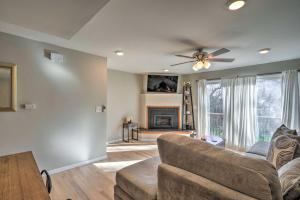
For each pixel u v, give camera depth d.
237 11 1.75
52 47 2.85
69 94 3.10
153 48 2.99
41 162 2.77
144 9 1.72
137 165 2.00
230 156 1.01
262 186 0.83
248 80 4.35
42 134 2.78
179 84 6.05
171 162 1.29
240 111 4.46
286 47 2.93
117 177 1.80
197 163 1.11
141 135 5.47
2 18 1.63
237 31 2.26
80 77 3.25
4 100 2.39
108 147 4.64
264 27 2.14
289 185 1.04
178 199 1.14
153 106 5.88
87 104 3.39
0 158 1.46
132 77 5.82
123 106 5.55
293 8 1.69
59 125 2.98
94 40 2.63
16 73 2.49
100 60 3.58
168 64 4.38
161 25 2.09
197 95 5.62
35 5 1.40
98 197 2.25
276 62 3.99
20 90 2.54
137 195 1.52
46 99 2.81
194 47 2.92
